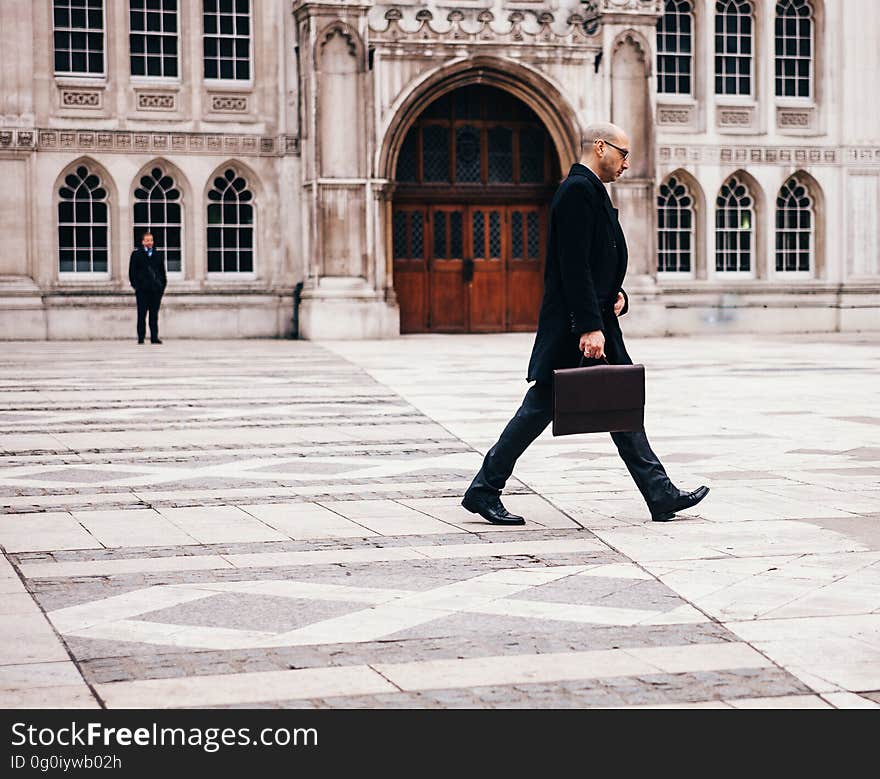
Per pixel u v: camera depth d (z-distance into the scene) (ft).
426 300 98.07
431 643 18.57
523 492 30.32
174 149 93.20
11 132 89.51
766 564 23.18
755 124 104.22
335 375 60.39
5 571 22.75
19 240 89.97
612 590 21.45
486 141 97.91
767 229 104.27
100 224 92.32
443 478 32.50
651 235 97.09
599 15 95.25
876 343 88.22
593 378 25.70
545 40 93.81
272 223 95.25
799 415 44.78
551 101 94.89
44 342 88.38
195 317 93.40
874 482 31.45
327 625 19.44
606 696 16.44
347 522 27.02
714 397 50.67
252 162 94.73
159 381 57.00
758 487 30.81
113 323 91.61
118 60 91.91
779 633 19.04
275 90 94.99
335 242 91.71
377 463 34.86
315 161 90.94
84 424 42.55
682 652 18.17
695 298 102.37
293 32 94.68
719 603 20.63
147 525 26.66
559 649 18.30
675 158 101.91
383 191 92.02
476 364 67.21
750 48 104.37
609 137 26.12
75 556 23.89
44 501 29.25
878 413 45.32
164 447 37.63
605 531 26.03
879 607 20.39
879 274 107.04
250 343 87.97
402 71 91.66
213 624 19.49
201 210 93.76
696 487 30.78
